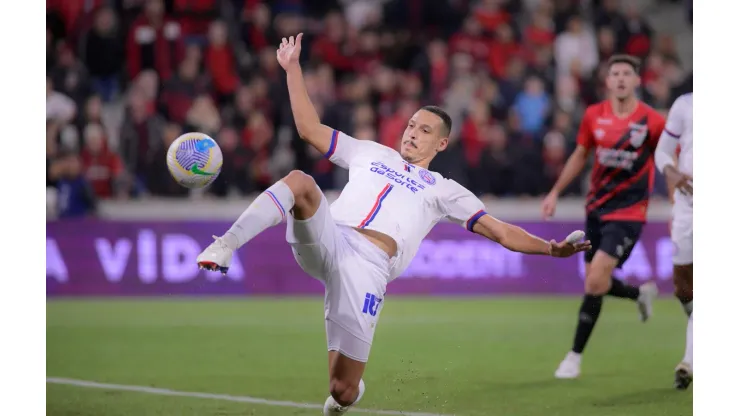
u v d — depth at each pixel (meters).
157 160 39.16
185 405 20.22
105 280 36.47
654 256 37.03
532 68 45.78
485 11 48.56
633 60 24.03
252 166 39.78
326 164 40.25
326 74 42.81
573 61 45.75
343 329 16.62
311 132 18.09
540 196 40.44
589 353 26.39
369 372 23.73
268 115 41.91
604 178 24.48
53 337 28.47
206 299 36.31
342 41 46.59
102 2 45.22
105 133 40.00
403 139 18.44
